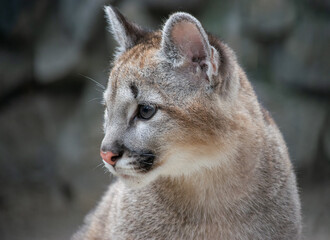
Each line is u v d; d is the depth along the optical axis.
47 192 14.91
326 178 14.33
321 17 13.80
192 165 6.55
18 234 13.32
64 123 15.35
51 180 15.16
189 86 6.38
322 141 14.44
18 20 14.76
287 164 7.12
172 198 6.82
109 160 6.38
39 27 15.06
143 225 6.94
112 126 6.45
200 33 6.26
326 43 13.77
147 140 6.31
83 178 14.41
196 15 14.36
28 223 13.79
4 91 15.25
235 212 6.72
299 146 13.94
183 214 6.83
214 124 6.41
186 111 6.34
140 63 6.46
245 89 7.03
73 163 14.59
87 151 14.41
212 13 14.24
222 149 6.51
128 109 6.43
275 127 7.51
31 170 15.38
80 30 14.57
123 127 6.40
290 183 7.04
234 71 6.61
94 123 14.38
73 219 13.98
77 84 15.35
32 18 14.91
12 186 14.99
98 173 14.31
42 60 14.97
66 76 14.93
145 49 6.66
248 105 6.91
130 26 7.19
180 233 6.85
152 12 14.16
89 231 8.14
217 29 14.03
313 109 14.14
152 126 6.31
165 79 6.39
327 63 13.84
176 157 6.46
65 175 14.74
